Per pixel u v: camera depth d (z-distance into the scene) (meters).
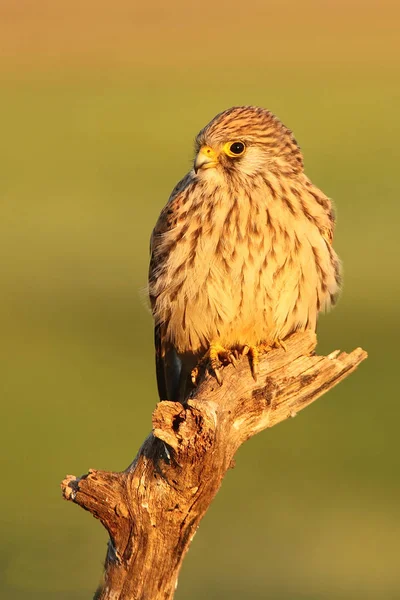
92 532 13.18
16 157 35.56
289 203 8.02
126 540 6.27
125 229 26.95
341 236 25.34
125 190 31.14
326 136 36.50
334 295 8.46
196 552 12.79
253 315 8.10
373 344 19.28
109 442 15.48
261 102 42.62
